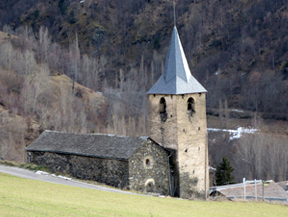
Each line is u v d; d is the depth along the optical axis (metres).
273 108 112.69
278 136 83.50
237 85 130.75
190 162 47.88
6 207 25.83
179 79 47.75
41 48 140.75
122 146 44.53
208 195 50.12
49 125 86.94
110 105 107.25
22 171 48.72
